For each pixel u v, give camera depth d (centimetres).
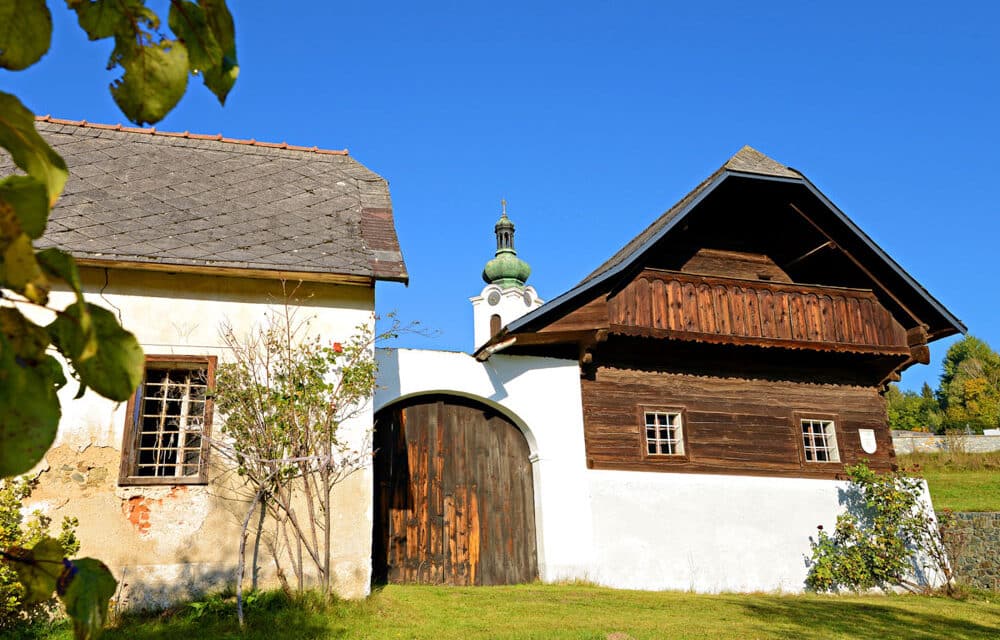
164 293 1009
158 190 1164
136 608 885
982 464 3066
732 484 1398
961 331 1551
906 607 1188
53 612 839
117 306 988
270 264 1010
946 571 1448
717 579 1327
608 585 1252
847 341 1512
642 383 1397
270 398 961
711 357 1466
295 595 896
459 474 1242
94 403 940
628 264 1344
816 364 1545
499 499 1258
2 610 805
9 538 854
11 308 114
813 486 1454
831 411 1529
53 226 1011
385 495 1188
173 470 992
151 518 920
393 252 1104
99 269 993
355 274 1028
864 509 1475
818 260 1633
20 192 111
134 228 1046
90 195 1108
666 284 1407
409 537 1184
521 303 3412
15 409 106
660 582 1289
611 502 1300
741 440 1435
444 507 1218
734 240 1602
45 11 125
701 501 1362
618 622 910
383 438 1212
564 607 996
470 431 1270
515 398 1286
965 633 985
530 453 1303
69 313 117
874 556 1410
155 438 991
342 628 811
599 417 1342
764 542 1384
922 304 1563
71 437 923
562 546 1247
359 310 1060
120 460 930
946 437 3491
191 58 143
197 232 1067
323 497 975
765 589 1355
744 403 1462
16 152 112
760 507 1402
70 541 886
